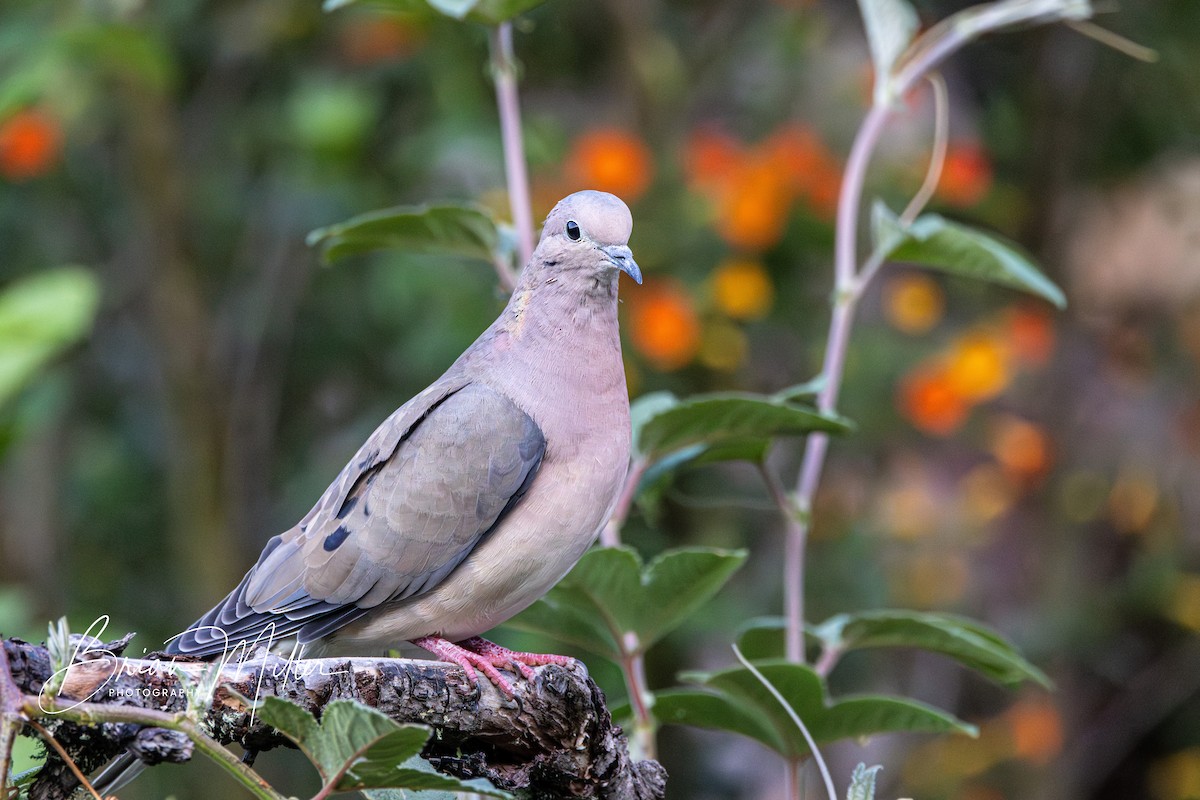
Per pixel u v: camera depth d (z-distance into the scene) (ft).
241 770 13.74
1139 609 43.11
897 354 35.70
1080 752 44.06
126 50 32.17
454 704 17.07
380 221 22.43
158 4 36.70
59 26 32.68
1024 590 42.37
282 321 39.09
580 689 17.22
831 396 23.13
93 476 38.99
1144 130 39.47
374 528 21.38
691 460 23.44
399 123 37.19
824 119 36.14
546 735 17.37
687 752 36.35
